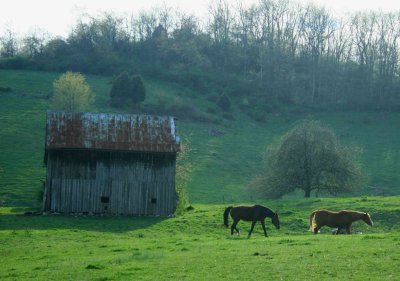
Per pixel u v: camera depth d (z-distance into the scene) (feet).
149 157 168.35
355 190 230.27
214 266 68.33
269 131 395.96
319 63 519.19
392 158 340.59
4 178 259.19
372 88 471.62
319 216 114.83
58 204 161.99
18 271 73.26
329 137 230.48
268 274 62.28
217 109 420.77
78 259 82.02
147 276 64.44
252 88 483.92
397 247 75.36
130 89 393.70
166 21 582.76
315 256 71.72
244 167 317.42
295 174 226.99
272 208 161.48
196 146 341.21
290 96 479.00
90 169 164.86
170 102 404.57
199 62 528.22
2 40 559.79
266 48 540.93
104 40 527.81
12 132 322.96
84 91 345.92
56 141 163.32
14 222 138.92
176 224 138.62
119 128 172.76
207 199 254.68
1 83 416.67
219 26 572.92
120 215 164.25
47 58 504.43
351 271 61.87
